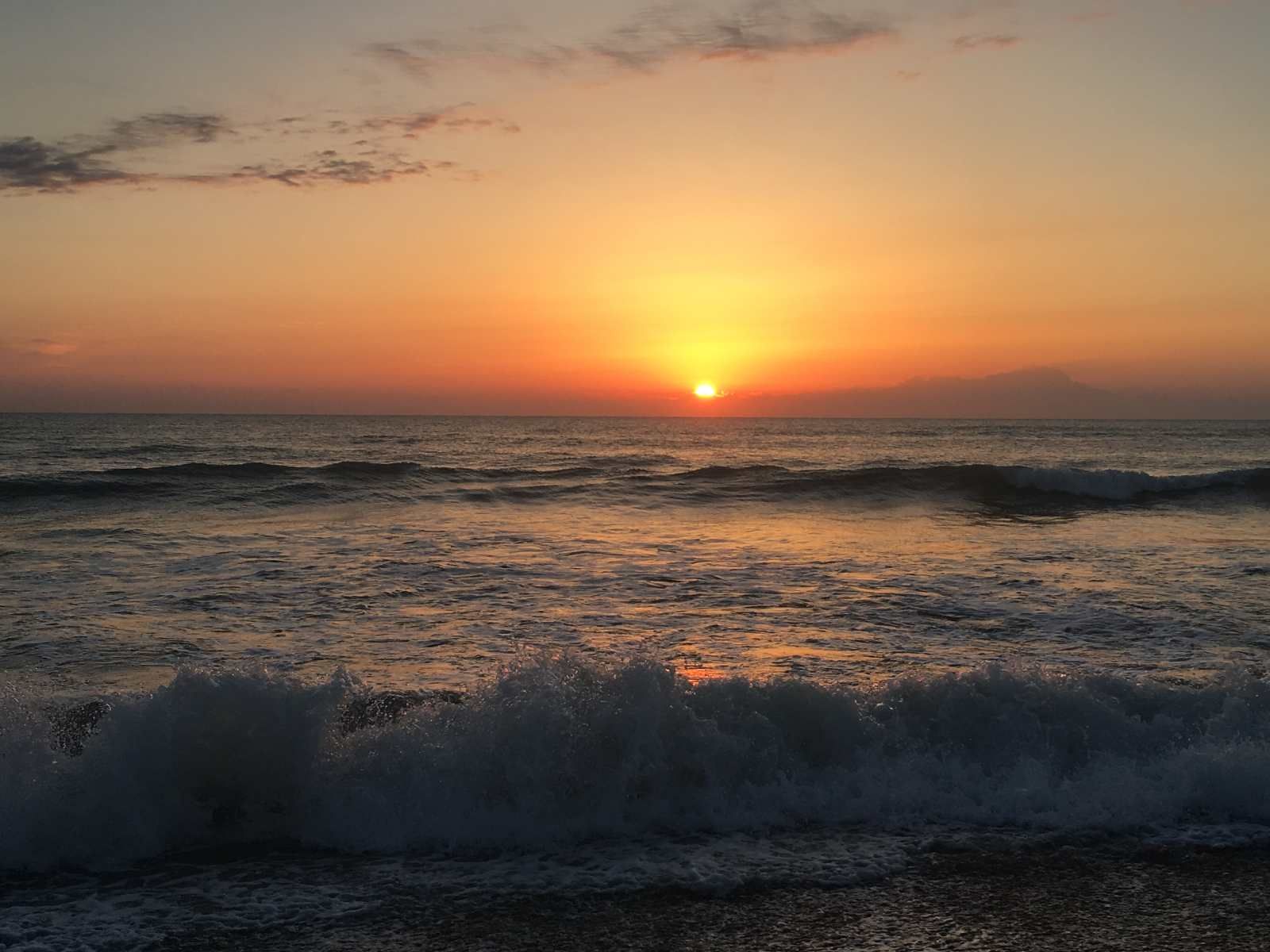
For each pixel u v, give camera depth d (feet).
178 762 14.16
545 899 11.98
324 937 11.04
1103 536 52.85
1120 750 16.17
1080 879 12.56
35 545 44.83
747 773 15.11
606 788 14.44
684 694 16.21
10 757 13.99
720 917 11.51
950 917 11.53
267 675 15.67
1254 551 45.70
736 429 363.76
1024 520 61.31
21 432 236.84
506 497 69.97
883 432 321.52
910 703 16.87
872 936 11.07
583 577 37.58
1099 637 27.20
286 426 330.34
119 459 126.21
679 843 13.66
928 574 38.47
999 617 29.96
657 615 30.42
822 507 67.46
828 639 26.99
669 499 70.33
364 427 334.65
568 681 15.72
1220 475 78.18
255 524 53.98
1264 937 11.15
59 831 13.33
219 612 30.32
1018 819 14.38
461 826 13.92
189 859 13.23
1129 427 429.79
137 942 10.89
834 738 15.94
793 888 12.28
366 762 14.69
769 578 37.45
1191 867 12.92
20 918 11.48
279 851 13.48
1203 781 14.94
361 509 62.75
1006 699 16.93
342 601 32.19
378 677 22.61
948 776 15.42
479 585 35.47
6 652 24.82
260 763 14.37
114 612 30.01
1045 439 258.78
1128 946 10.89
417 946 10.84
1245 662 24.14
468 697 16.39
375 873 12.77
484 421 524.11
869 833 13.96
